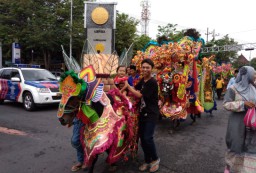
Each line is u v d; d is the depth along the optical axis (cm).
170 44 682
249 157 360
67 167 454
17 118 848
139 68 715
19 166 457
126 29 2497
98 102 348
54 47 2167
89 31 1165
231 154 378
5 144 580
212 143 611
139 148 557
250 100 354
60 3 2181
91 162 347
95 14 1152
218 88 1533
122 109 390
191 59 664
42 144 581
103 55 472
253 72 359
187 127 776
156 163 435
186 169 453
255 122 340
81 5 2186
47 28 2023
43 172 433
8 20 2038
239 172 369
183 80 678
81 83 321
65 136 645
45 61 2359
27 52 2428
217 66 1639
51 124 770
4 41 2067
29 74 1043
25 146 566
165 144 598
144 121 419
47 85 980
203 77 826
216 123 840
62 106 316
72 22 2117
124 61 565
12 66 1168
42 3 2120
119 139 370
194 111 782
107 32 1160
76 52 2361
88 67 359
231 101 369
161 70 710
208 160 497
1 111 969
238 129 365
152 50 741
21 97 1003
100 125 343
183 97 688
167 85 682
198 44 702
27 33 2011
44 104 973
